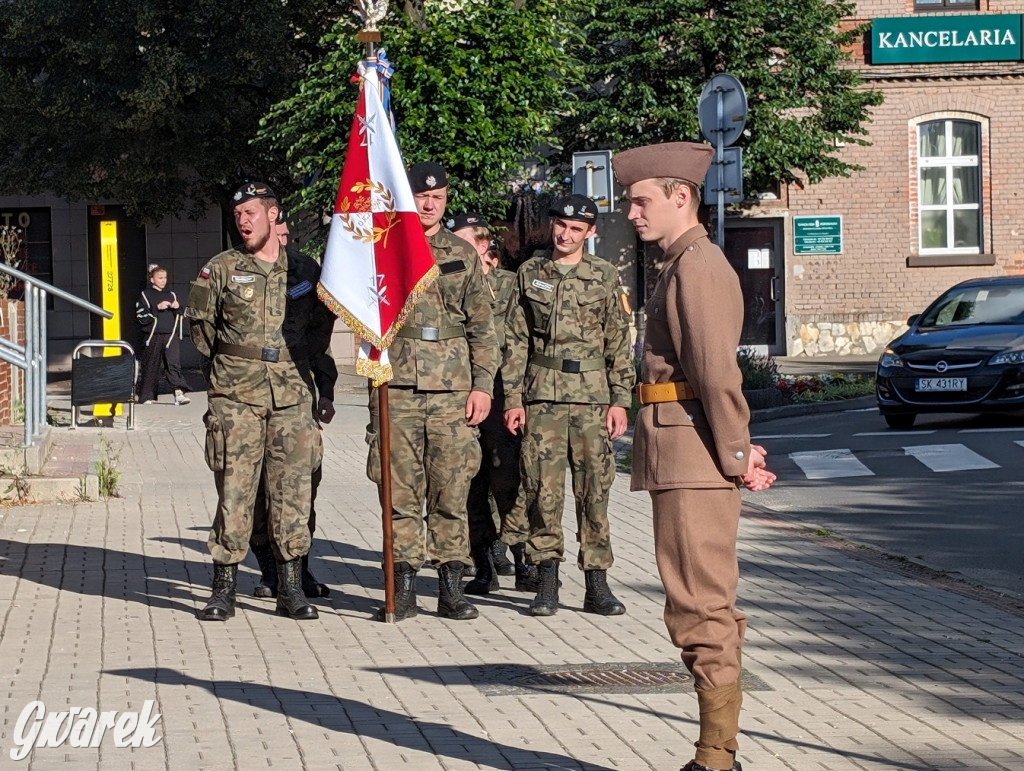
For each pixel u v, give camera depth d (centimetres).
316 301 760
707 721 457
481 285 754
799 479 1352
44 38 2353
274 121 2338
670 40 2650
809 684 606
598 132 2712
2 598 782
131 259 2927
